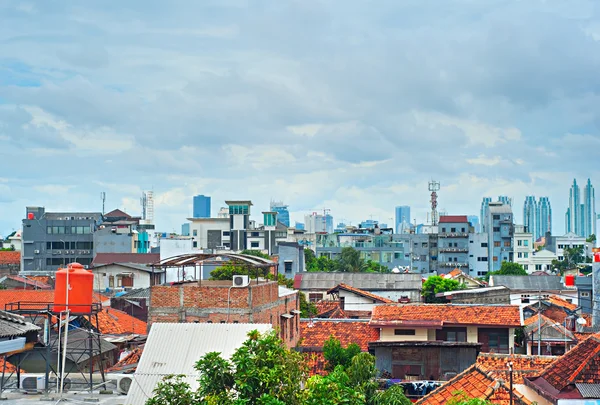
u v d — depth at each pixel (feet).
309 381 77.25
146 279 327.47
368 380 121.19
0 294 208.95
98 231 441.27
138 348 156.66
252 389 72.49
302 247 471.21
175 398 76.18
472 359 155.74
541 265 586.45
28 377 104.22
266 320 148.97
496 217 579.89
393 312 184.85
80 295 103.65
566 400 83.76
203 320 139.74
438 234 581.53
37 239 433.48
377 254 580.71
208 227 545.44
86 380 104.58
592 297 247.29
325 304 279.49
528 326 182.91
